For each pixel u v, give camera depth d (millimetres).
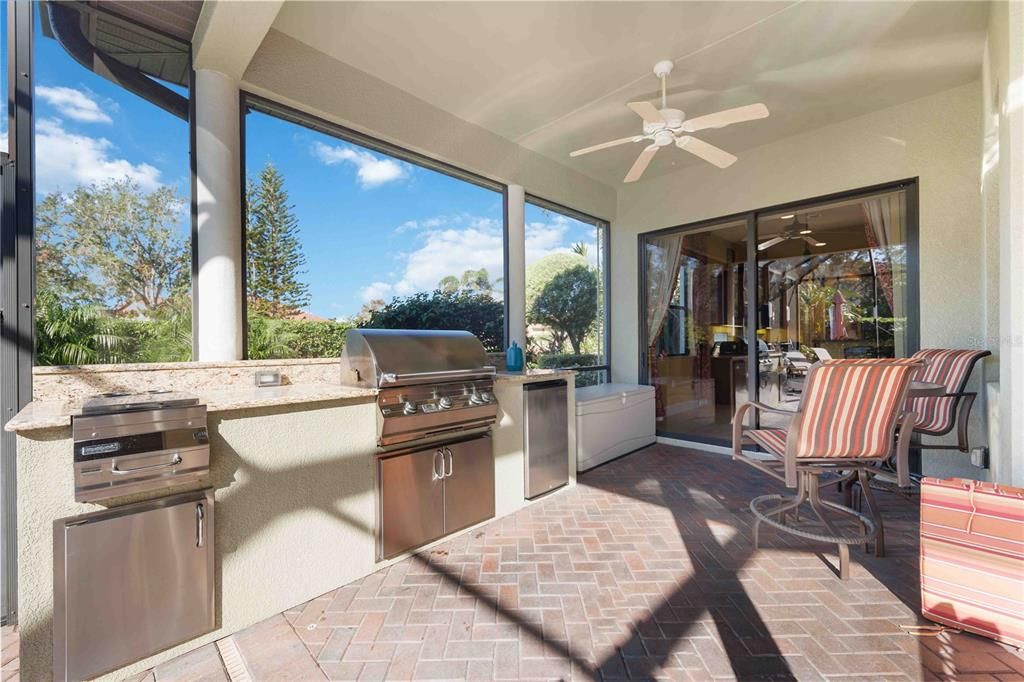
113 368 2213
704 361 5230
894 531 2795
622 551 2590
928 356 3410
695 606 2041
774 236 4672
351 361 2650
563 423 3676
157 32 2535
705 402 5234
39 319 2135
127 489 1612
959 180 3529
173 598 1741
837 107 3836
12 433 2006
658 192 5461
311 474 2188
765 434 2848
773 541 2693
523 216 4527
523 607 2059
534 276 4961
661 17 2672
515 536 2814
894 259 3949
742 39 2891
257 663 1726
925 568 1918
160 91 2535
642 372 5664
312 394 2172
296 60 2883
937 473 3621
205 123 2535
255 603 1985
